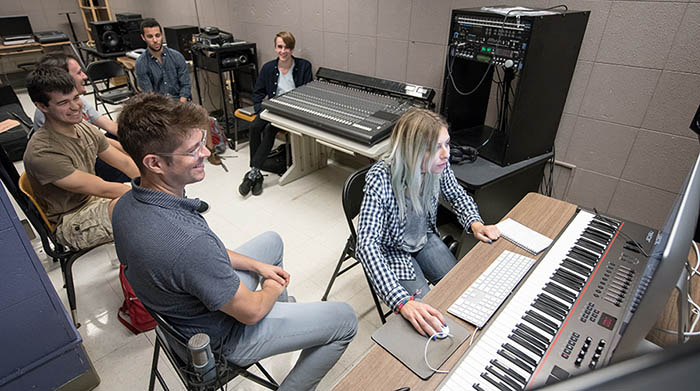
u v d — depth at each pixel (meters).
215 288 0.96
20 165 3.33
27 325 1.29
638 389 0.19
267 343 1.18
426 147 1.26
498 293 1.03
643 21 1.78
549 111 2.04
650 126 1.91
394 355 0.89
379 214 1.33
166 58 3.40
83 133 1.85
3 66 5.49
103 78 3.96
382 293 1.13
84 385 1.53
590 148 2.13
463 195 1.57
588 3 1.90
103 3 6.24
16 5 5.91
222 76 3.65
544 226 1.34
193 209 1.01
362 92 2.78
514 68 1.81
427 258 1.59
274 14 3.51
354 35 2.97
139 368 1.66
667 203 1.97
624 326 0.67
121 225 0.94
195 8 4.38
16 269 1.20
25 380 1.35
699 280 1.02
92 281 2.13
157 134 0.89
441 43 2.50
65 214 1.84
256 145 3.27
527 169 2.11
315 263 2.30
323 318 1.29
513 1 2.16
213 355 1.11
